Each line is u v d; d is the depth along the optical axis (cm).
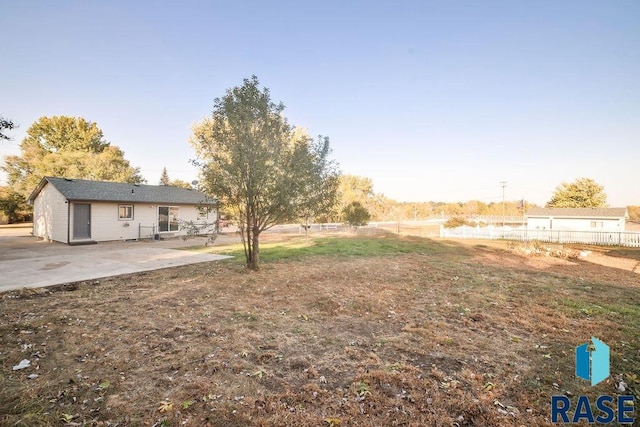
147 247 1508
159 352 402
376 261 1155
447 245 1755
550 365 377
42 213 1881
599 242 1898
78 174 3216
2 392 307
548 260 1288
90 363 371
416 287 769
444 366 373
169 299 639
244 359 386
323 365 373
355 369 364
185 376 345
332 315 559
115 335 454
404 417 278
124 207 1827
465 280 852
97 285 751
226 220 983
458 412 286
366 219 2494
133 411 282
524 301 653
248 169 885
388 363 377
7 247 1475
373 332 480
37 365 364
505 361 386
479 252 1492
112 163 3438
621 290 763
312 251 1384
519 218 4750
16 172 3528
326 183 942
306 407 291
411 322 526
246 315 550
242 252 1331
